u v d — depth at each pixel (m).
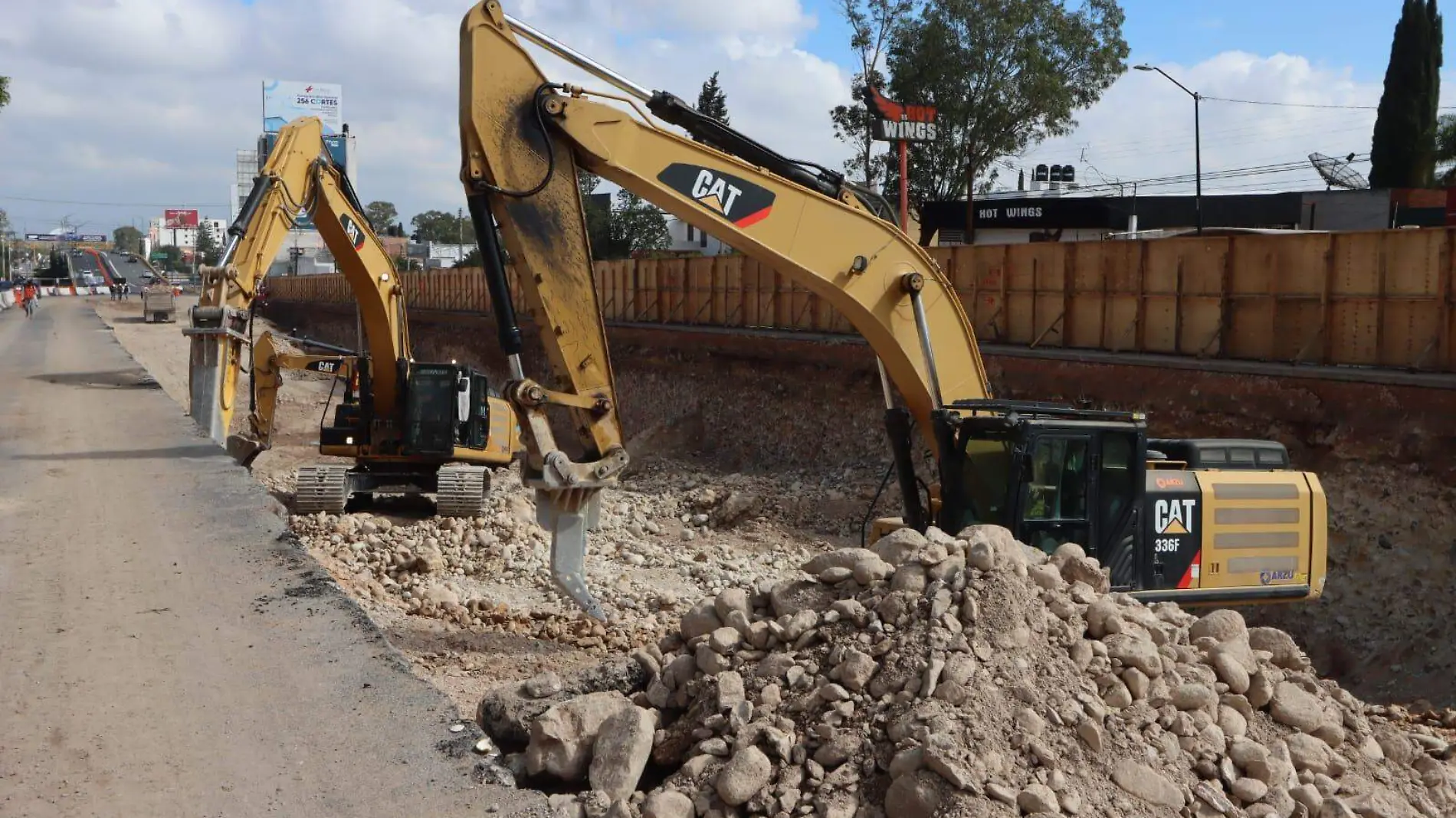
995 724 6.57
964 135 44.78
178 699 7.89
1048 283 26.91
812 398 30.44
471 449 21.59
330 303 79.94
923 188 46.34
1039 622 7.39
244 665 8.54
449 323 62.62
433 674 10.52
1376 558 16.16
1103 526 12.08
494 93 10.62
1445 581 15.21
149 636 9.19
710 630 8.05
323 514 19.47
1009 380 25.41
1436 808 7.67
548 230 10.73
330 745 7.14
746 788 6.44
